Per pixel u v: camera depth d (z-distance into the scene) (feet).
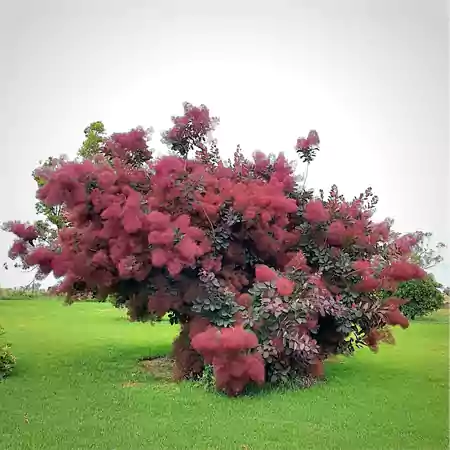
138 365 30.94
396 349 37.42
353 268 26.91
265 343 24.02
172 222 23.86
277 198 25.35
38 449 17.44
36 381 26.68
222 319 24.53
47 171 25.25
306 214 26.99
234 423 20.15
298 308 24.07
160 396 23.85
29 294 65.62
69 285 26.25
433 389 25.53
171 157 25.59
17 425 19.81
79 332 45.06
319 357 27.20
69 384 26.17
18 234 28.02
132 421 20.33
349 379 27.73
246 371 22.85
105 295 27.96
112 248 24.27
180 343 27.58
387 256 27.58
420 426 20.02
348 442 18.37
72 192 24.90
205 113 29.19
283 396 23.97
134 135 29.01
